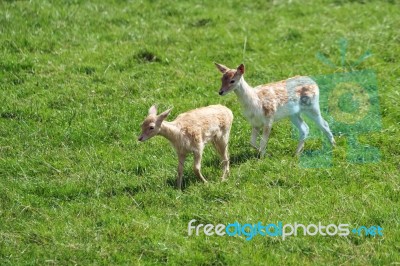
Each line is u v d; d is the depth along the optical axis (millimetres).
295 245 19328
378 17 37250
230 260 18797
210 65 31797
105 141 25547
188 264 18750
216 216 20625
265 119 24297
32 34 33188
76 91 28781
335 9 38500
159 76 30453
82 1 37094
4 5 35344
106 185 22453
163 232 19969
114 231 19969
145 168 23547
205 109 22812
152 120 21547
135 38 33906
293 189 22188
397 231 19859
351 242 19547
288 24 36312
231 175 23031
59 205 21469
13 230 20062
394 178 22625
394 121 26469
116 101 28188
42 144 25094
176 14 36969
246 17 37219
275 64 32000
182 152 22078
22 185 22469
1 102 27703
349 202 21188
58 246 19328
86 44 33094
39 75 30016
